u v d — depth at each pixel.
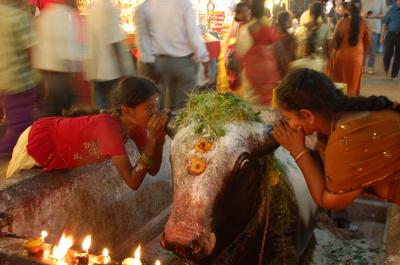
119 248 3.49
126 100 2.71
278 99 2.21
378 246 3.50
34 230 2.81
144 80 2.78
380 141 2.04
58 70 4.58
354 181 2.08
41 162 3.02
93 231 3.26
